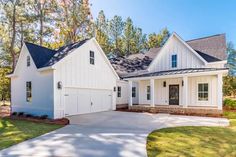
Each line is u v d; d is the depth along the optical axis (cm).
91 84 1678
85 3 3056
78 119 1297
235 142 718
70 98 1474
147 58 2481
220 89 1427
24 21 2469
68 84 1452
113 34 4119
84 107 1605
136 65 2422
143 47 4462
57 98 1362
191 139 754
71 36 2986
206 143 704
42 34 2652
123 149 627
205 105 1698
